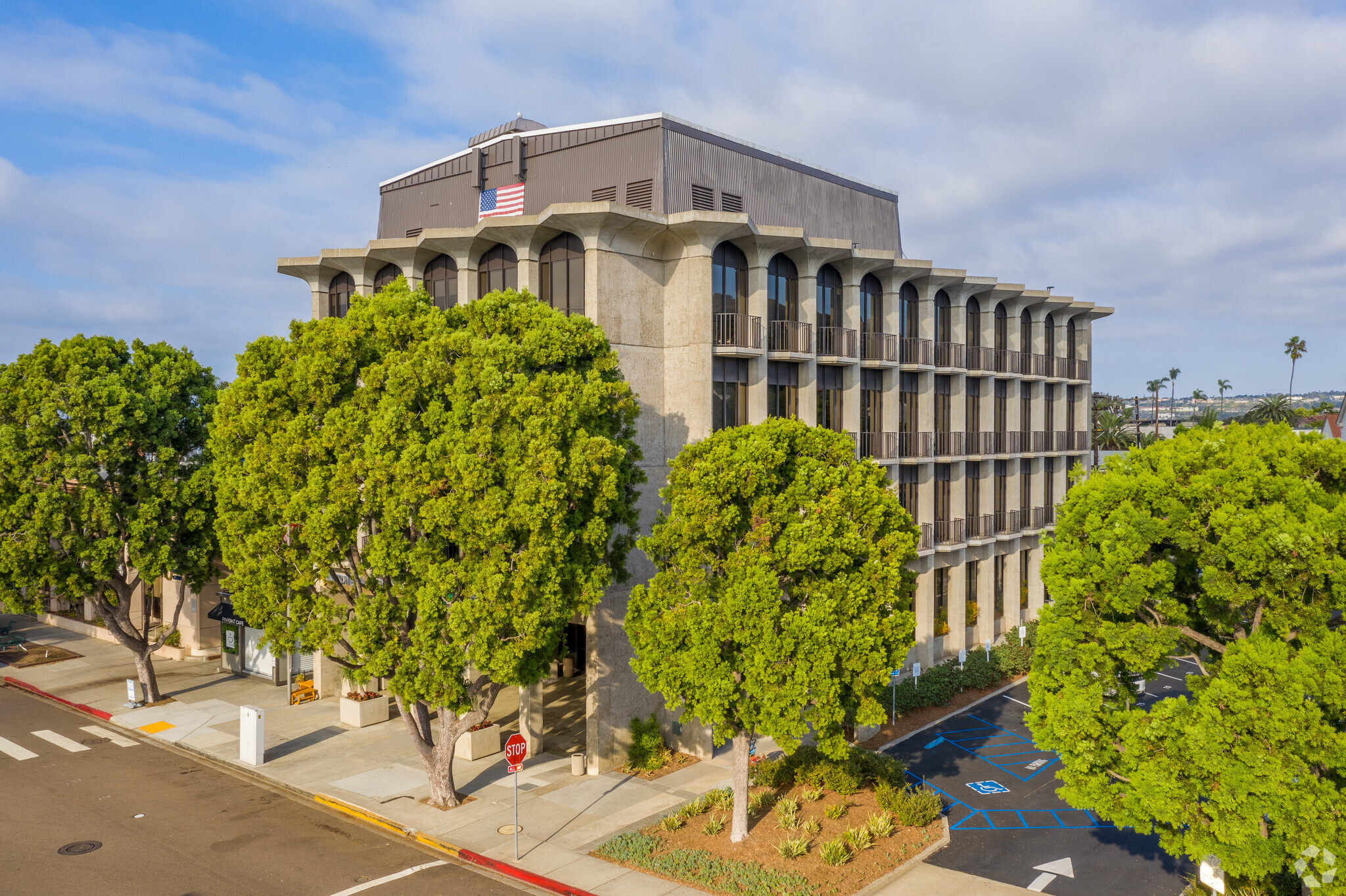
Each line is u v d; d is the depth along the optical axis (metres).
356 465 18.97
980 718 31.09
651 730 26.02
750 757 25.83
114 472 28.64
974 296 40.16
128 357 29.61
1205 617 16.44
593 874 18.58
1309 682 12.86
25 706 31.86
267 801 22.83
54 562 27.94
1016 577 41.50
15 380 27.67
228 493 20.75
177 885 17.86
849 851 19.56
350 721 29.02
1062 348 46.06
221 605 36.34
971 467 39.25
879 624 18.55
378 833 21.02
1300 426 104.94
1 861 18.88
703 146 31.19
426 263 30.66
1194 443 17.03
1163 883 18.75
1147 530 15.48
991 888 18.41
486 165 35.00
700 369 26.70
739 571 18.55
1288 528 14.10
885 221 41.31
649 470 26.97
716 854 19.47
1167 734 14.57
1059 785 24.61
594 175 31.34
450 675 19.28
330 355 20.03
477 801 22.73
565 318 21.73
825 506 18.59
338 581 21.31
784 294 30.52
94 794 23.06
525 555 18.64
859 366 32.38
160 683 34.41
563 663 36.22
